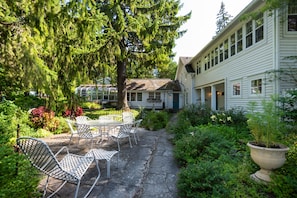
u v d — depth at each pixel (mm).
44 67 5258
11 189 1927
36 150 2586
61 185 3250
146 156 4914
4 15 4445
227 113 8234
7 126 4254
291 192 2893
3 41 4664
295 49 6445
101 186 3277
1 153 2098
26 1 4012
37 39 4582
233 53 9844
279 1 5695
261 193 3023
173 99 23250
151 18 12891
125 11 12352
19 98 7820
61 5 4129
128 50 13711
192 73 17641
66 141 6469
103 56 10742
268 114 3639
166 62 14305
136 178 3613
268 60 6879
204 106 10266
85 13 4340
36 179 2371
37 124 7727
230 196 2814
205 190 2855
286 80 6441
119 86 15695
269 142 3504
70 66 6188
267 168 3328
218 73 11750
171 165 4297
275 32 6480
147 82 24375
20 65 5094
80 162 3176
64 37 4980
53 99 6512
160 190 3178
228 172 3416
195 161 4102
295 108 5629
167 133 8070
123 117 7980
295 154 3635
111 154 3770
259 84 7512
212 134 4926
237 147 5137
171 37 13273
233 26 9250
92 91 24531
